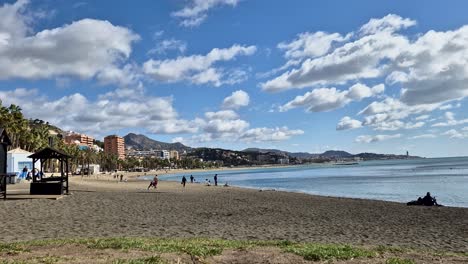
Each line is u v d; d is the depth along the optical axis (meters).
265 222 20.44
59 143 137.00
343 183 78.38
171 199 34.88
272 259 8.92
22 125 96.19
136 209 25.38
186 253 9.55
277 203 32.03
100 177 125.81
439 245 14.86
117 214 22.39
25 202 26.94
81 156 160.50
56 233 15.34
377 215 24.48
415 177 90.00
